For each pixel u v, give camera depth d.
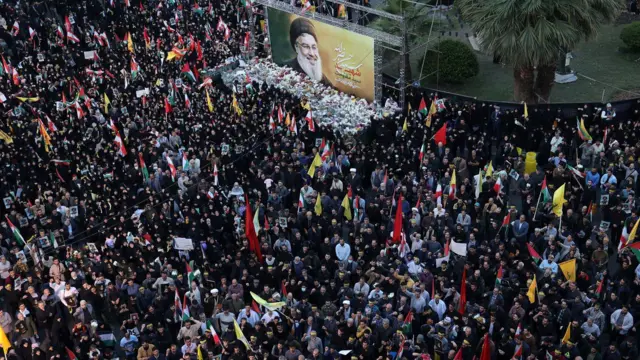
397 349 17.64
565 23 27.44
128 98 32.09
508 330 17.81
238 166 27.23
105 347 19.84
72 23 38.19
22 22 38.25
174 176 26.19
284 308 19.30
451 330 17.72
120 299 20.94
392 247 21.28
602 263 20.42
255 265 21.12
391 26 31.97
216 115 30.33
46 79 34.12
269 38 36.09
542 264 20.27
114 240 22.83
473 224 22.62
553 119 28.72
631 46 35.53
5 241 23.75
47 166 27.33
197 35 37.94
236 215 24.05
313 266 21.16
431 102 30.02
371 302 18.48
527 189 24.05
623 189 23.22
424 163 25.53
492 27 27.81
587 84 33.94
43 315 20.75
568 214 22.05
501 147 27.50
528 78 30.30
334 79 33.59
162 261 21.83
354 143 28.64
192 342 18.25
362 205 24.05
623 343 17.75
